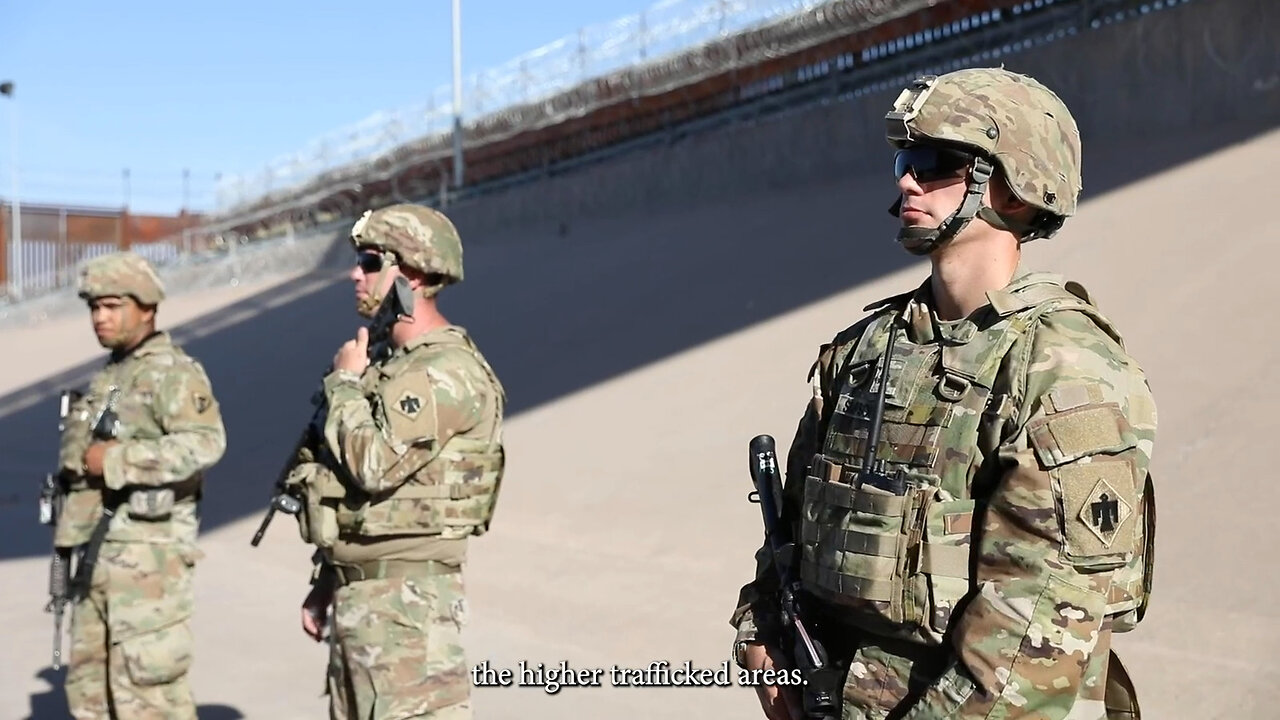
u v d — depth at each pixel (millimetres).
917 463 2285
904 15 14648
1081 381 2145
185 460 4918
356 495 3738
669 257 14789
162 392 5016
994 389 2246
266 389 16797
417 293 3984
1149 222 9367
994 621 2109
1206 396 7035
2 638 7750
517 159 23328
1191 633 5336
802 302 11273
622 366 11602
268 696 6203
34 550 10820
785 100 17234
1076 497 2088
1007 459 2160
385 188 27016
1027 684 2074
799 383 9586
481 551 8336
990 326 2309
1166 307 8141
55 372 25078
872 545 2289
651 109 19906
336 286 23375
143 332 5242
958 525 2227
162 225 41719
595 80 20141
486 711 5613
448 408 3756
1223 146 10242
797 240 13195
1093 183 10609
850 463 2406
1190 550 5910
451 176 25000
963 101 2332
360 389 3797
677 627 6547
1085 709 2172
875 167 14688
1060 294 2311
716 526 7926
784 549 2586
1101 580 2104
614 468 9367
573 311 14180
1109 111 11773
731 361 10594
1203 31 10992
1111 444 2105
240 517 11094
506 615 7020
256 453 13656
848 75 16219
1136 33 11555
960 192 2361
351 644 3789
